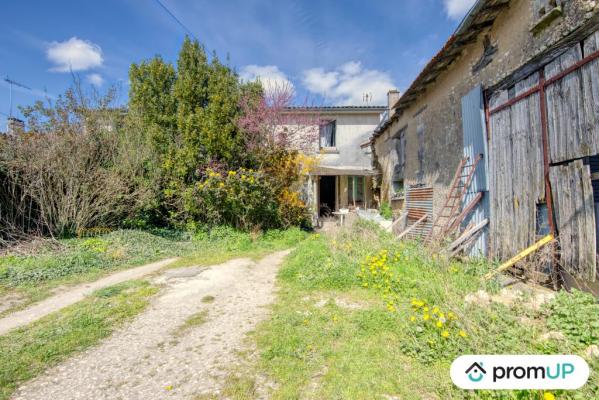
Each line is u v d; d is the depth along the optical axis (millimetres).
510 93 5188
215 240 9414
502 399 2143
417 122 9414
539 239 4512
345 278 4984
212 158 10234
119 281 5762
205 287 5250
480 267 5137
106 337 3502
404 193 10570
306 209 12117
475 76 6188
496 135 5539
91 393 2512
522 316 3275
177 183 10055
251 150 10695
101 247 7555
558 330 2979
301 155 12852
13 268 5977
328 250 6609
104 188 8766
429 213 8352
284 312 3984
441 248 6008
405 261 5645
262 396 2420
